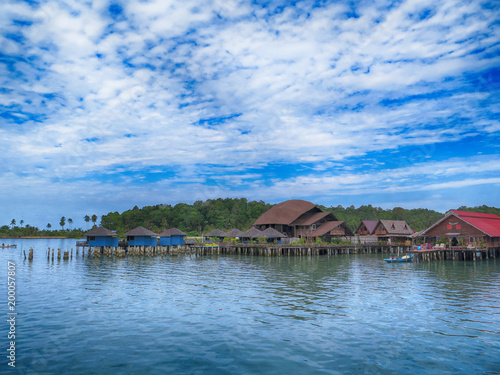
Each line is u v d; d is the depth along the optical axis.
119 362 12.59
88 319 17.83
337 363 12.49
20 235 184.12
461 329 16.17
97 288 26.95
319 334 15.48
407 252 58.59
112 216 127.94
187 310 19.66
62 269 40.78
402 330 16.02
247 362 12.58
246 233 73.12
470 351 13.57
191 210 130.12
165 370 11.97
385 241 78.12
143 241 65.00
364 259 55.62
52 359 12.84
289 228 81.81
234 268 41.62
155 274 35.72
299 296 23.59
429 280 31.25
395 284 28.86
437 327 16.48
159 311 19.44
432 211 124.75
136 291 25.58
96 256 58.12
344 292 25.11
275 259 55.88
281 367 12.18
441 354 13.28
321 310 19.66
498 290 25.97
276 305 20.88
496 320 17.62
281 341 14.64
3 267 42.78
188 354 13.29
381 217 119.50
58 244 115.00
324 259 55.81
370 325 16.80
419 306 20.64
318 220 77.94
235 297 23.23
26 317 18.23
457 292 25.12
